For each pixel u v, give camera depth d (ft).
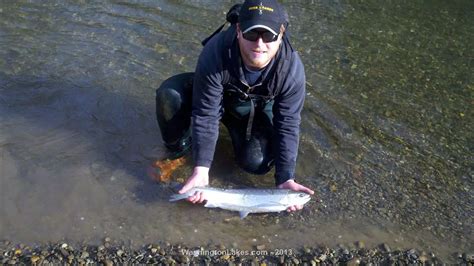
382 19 14.24
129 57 11.72
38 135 9.53
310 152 9.62
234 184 8.86
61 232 7.75
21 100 10.33
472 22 14.44
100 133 9.70
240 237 7.90
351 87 11.45
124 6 13.65
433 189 9.07
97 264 7.30
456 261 7.80
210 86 7.61
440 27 14.10
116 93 10.64
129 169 8.95
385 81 11.74
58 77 10.99
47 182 8.58
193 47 12.18
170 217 8.13
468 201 8.89
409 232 8.21
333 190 8.87
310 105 10.75
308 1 14.80
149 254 7.51
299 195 7.80
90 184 8.60
